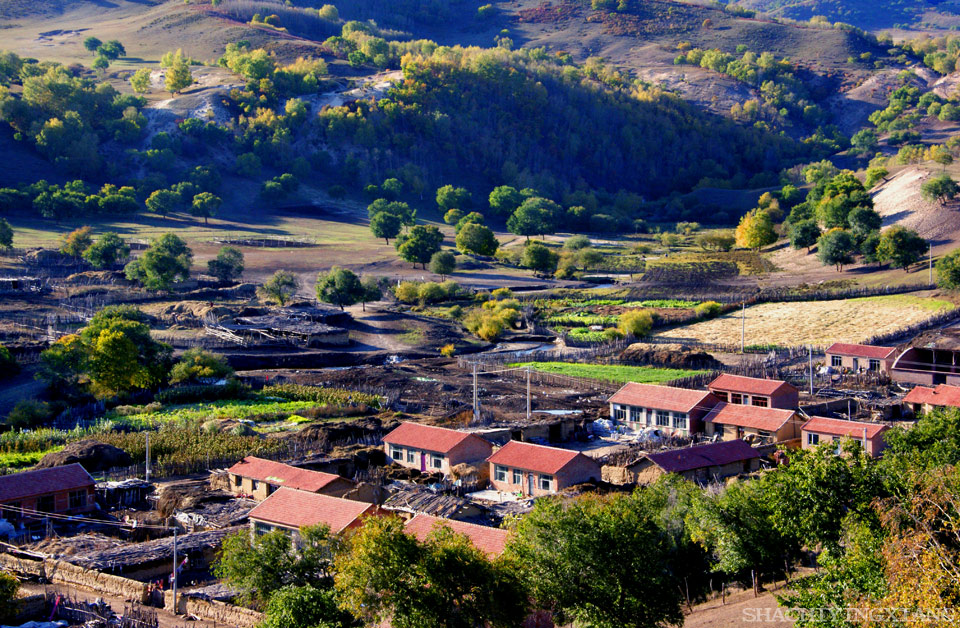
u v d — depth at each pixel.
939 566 34.72
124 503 73.44
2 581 44.97
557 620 45.03
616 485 74.69
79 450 81.44
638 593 43.69
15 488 68.00
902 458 54.09
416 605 38.94
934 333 118.50
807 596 38.84
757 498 51.16
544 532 44.25
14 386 114.69
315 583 48.12
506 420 100.31
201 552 58.19
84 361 111.44
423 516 54.59
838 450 81.12
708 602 50.38
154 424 98.44
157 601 52.09
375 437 92.44
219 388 114.56
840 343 129.25
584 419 100.25
